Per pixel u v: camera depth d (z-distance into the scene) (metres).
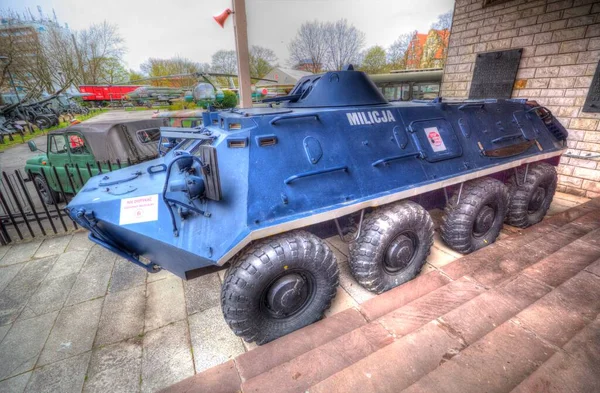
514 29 6.37
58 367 2.60
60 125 18.62
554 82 5.93
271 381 2.06
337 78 3.35
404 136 3.20
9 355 2.75
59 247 4.64
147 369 2.55
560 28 5.69
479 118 3.91
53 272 3.99
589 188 5.84
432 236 3.26
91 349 2.77
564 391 1.52
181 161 2.33
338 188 2.66
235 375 2.30
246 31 5.35
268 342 2.59
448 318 2.31
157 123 6.59
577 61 5.56
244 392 2.00
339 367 2.15
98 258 4.30
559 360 1.67
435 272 3.34
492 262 3.42
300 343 2.53
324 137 2.74
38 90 19.03
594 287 2.42
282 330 2.62
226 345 2.76
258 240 2.46
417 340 2.12
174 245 2.30
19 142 15.18
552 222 4.46
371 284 3.01
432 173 3.23
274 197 2.36
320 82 3.37
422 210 3.12
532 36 6.11
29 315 3.23
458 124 3.68
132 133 5.99
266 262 2.29
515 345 1.91
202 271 2.60
